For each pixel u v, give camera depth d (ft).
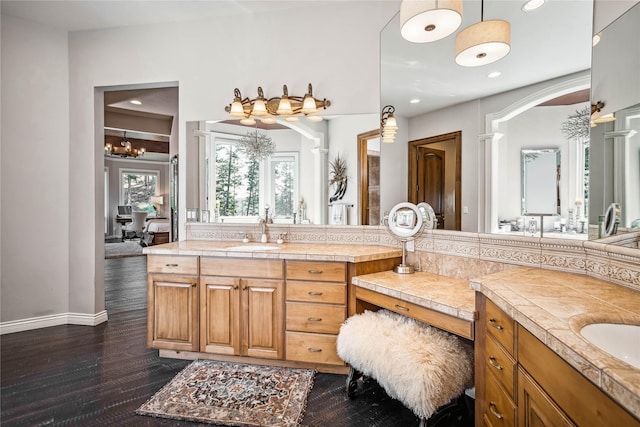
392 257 8.04
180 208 10.50
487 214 6.43
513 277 5.10
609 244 4.56
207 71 10.25
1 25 9.91
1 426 5.82
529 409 3.53
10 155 10.04
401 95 8.27
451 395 5.17
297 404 6.47
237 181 10.23
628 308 3.55
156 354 8.67
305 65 9.75
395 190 8.50
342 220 9.52
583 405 2.57
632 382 2.02
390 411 6.33
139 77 10.53
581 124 4.98
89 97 10.71
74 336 9.80
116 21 10.32
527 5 5.72
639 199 4.04
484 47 6.39
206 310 8.16
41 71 10.42
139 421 5.99
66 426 5.84
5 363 8.13
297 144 9.87
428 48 7.50
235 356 8.24
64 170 10.70
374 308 7.65
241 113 9.58
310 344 7.66
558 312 3.42
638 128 4.05
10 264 10.05
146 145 27.55
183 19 10.30
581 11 5.00
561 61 5.25
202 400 6.59
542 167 5.52
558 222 5.35
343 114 9.52
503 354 4.17
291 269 7.72
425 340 5.65
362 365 6.01
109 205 34.86
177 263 8.29
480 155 6.52
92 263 10.73
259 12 9.96
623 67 4.28
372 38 9.32
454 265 7.15
